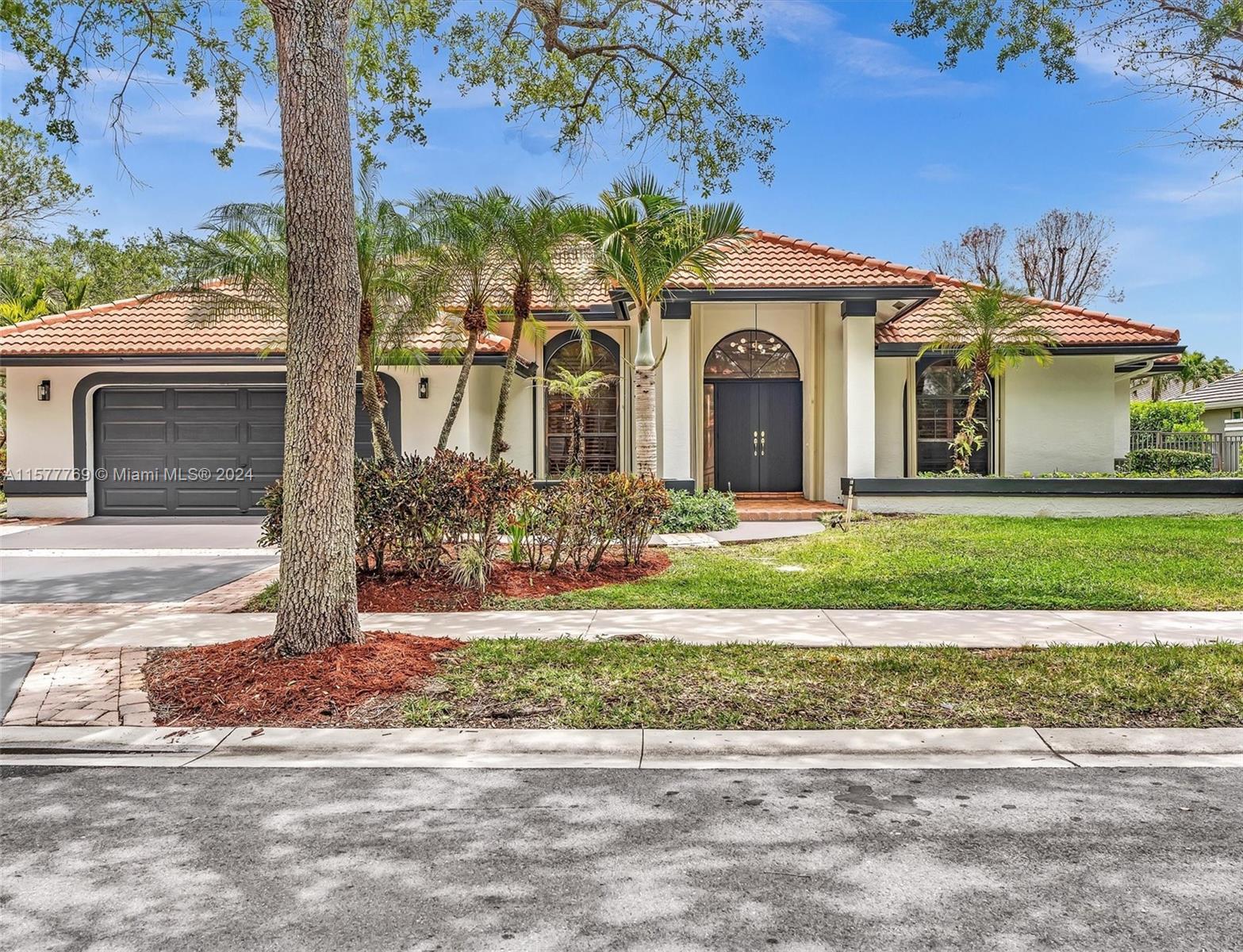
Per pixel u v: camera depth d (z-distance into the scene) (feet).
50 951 9.56
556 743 16.52
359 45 40.09
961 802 13.79
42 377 54.54
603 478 35.27
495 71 42.16
